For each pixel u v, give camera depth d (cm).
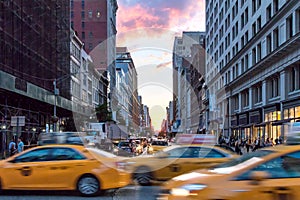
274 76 3794
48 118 4484
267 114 3969
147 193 1050
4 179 1061
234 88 5625
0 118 3102
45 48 4241
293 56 3172
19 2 3441
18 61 3388
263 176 620
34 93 3369
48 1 4375
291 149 662
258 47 4284
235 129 5516
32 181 1057
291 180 629
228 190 619
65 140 1283
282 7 3319
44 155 1080
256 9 4419
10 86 2830
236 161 723
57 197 1048
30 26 3706
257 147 3528
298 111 3064
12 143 2428
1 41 3025
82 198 1033
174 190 659
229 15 5909
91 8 10300
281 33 3481
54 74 4494
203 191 627
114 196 1046
